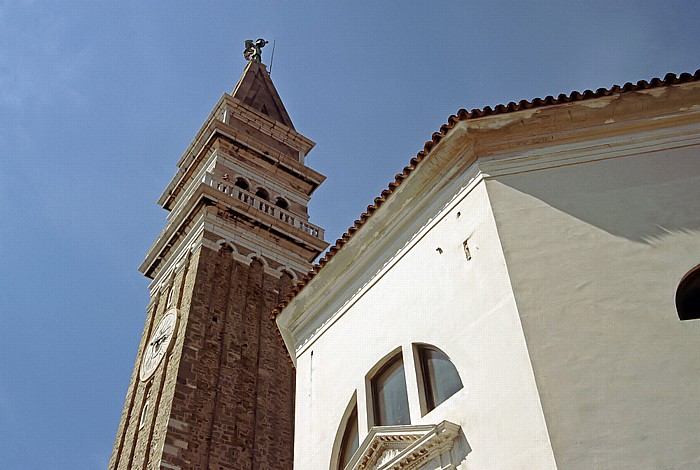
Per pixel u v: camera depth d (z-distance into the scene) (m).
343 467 14.75
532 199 13.41
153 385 33.09
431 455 11.91
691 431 9.69
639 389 10.29
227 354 33.34
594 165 13.62
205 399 30.89
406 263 15.50
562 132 14.41
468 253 13.66
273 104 56.47
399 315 14.88
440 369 13.27
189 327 33.06
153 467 28.02
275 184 46.31
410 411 13.28
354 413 15.14
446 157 15.28
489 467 10.81
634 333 10.95
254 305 36.69
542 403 10.47
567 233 12.61
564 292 11.77
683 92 13.91
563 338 11.16
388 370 14.74
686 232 12.05
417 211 15.87
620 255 12.02
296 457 16.09
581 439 9.94
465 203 14.42
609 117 14.26
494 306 12.34
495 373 11.62
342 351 16.27
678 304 11.38
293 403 33.88
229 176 43.75
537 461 10.05
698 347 10.58
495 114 14.55
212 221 39.00
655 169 13.18
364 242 17.09
